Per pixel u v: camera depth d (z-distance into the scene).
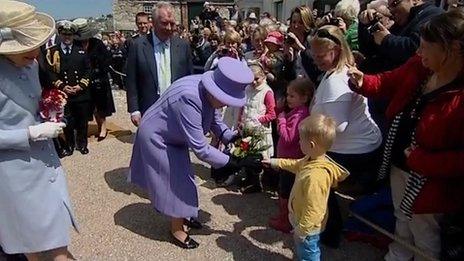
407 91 2.51
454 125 2.21
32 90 2.40
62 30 5.25
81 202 4.02
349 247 3.28
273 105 3.97
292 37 4.21
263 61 4.45
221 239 3.38
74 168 4.94
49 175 2.51
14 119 2.32
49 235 2.51
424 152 2.31
